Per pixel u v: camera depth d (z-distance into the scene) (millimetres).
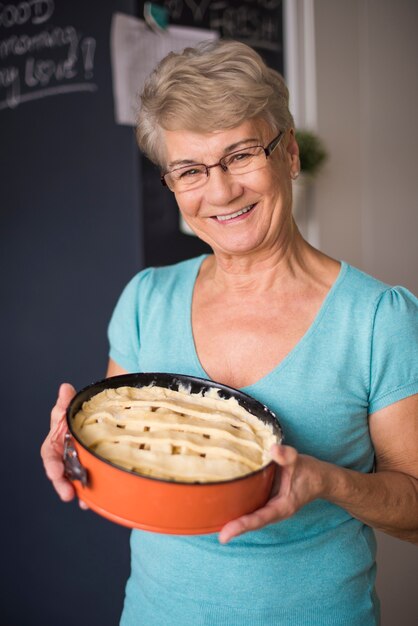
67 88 1909
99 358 1964
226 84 816
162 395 881
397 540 1953
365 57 2318
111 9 1775
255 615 920
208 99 818
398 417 913
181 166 884
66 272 2008
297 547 928
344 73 2252
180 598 945
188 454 744
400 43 2467
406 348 907
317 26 2131
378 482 874
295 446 923
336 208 2271
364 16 2299
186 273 1095
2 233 2125
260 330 970
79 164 1925
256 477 695
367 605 982
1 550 2238
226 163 866
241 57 844
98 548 1978
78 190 1940
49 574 2119
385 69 2410
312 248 1022
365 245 2420
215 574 925
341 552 955
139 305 1095
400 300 931
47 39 1934
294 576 925
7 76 2053
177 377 909
